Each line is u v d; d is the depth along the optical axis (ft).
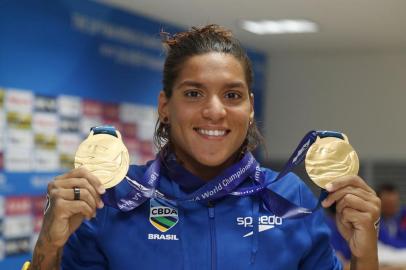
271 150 23.67
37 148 14.01
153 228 4.57
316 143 4.58
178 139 4.56
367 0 15.26
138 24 16.96
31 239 14.01
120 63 16.37
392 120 22.18
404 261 14.90
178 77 4.50
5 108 13.21
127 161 4.40
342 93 22.81
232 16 17.20
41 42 14.05
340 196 4.33
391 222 18.61
